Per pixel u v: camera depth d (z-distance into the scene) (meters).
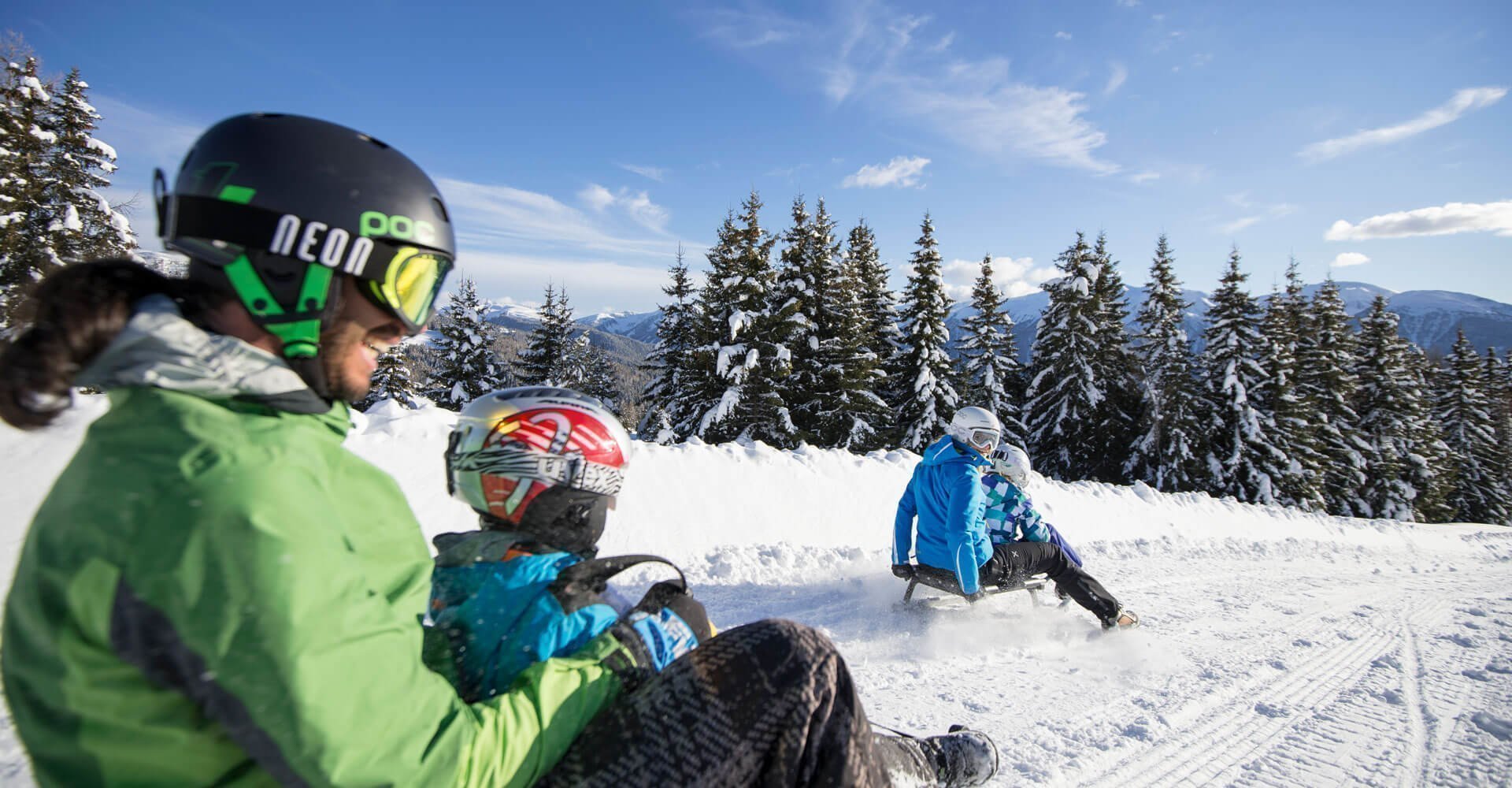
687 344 30.70
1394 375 35.88
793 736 1.23
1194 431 29.03
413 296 1.12
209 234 0.97
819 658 1.30
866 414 26.66
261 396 0.94
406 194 1.09
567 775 1.16
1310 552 9.25
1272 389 29.66
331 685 0.85
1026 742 3.07
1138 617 5.12
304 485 0.91
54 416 0.89
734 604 4.95
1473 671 4.34
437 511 5.22
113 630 0.80
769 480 7.54
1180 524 10.98
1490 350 48.12
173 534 0.80
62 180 19.25
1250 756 3.09
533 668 1.21
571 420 1.57
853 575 5.89
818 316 26.83
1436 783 2.93
